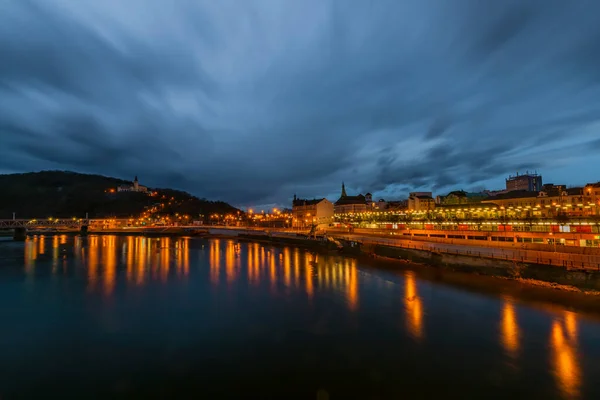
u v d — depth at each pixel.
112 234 166.00
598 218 64.50
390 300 33.72
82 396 16.45
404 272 49.81
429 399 16.06
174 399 16.20
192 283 42.81
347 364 19.69
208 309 30.78
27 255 72.56
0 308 30.92
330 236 94.12
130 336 24.05
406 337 23.73
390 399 16.11
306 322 27.08
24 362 19.98
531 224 61.25
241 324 26.59
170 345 22.48
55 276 47.22
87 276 47.44
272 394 16.61
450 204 124.31
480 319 27.53
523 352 21.20
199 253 81.00
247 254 78.75
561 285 36.19
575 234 52.12
